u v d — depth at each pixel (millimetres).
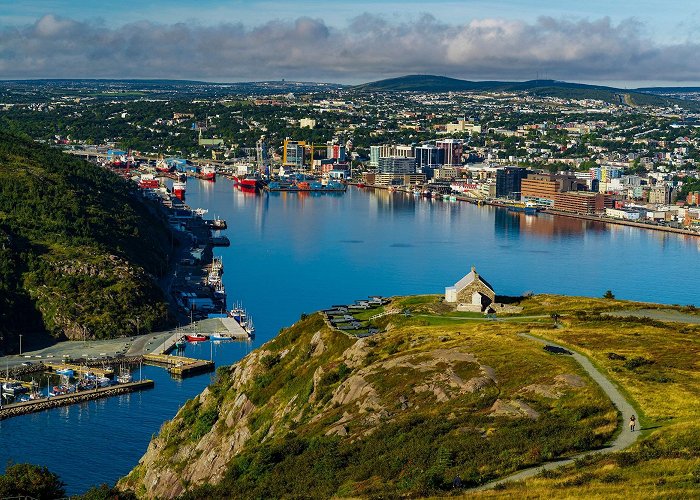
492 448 146625
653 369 181000
